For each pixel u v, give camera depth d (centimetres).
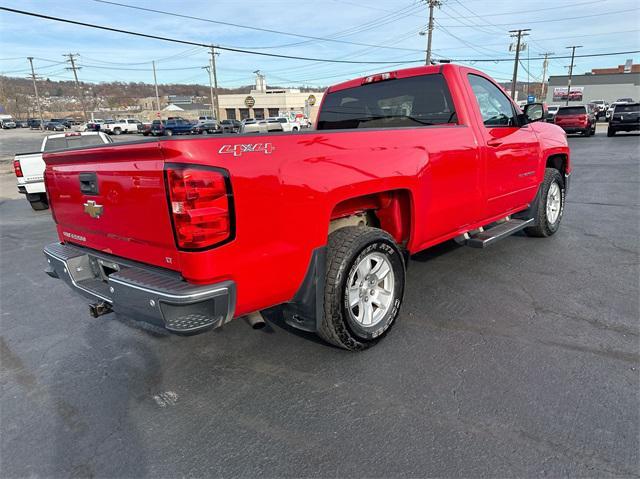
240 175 243
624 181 1094
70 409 287
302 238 276
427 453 233
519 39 4941
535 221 583
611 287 437
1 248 710
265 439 250
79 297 485
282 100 7856
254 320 283
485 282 461
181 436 256
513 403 269
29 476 231
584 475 215
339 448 240
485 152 430
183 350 354
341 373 310
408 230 367
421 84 441
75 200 321
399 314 382
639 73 7856
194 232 232
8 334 397
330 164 287
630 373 296
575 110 2595
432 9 3788
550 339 342
